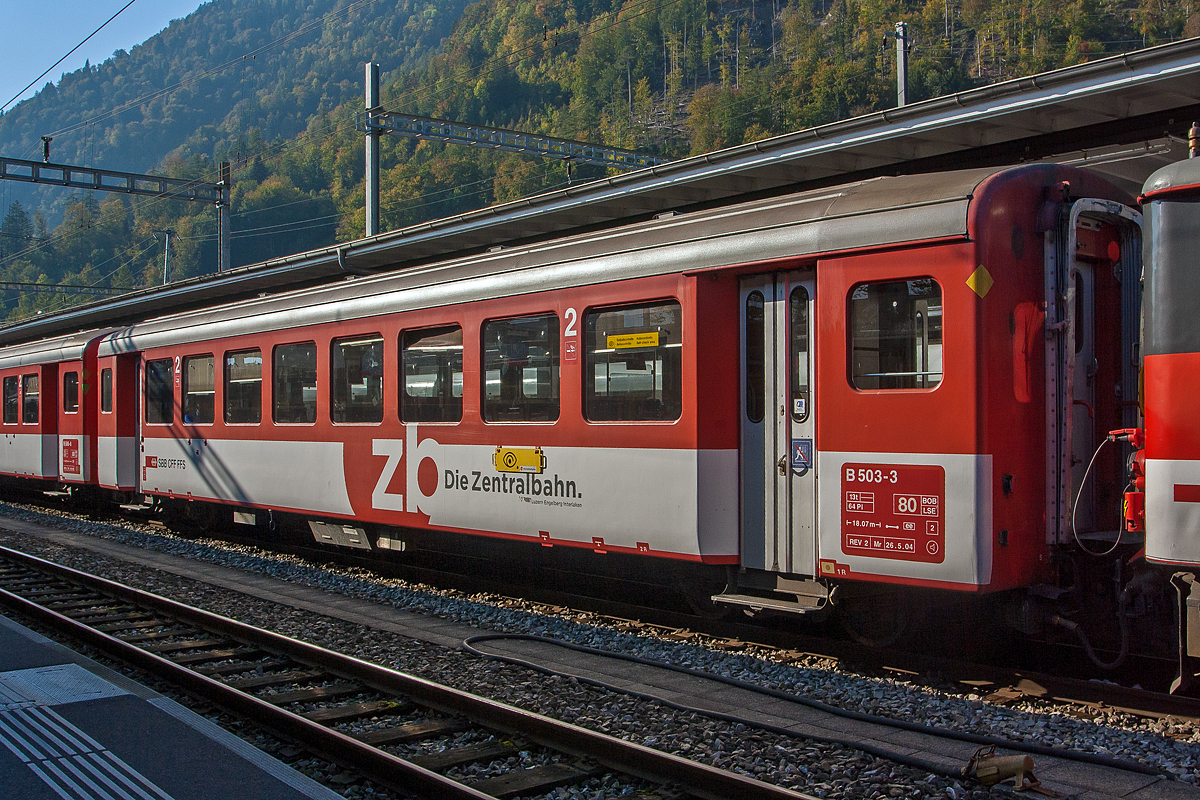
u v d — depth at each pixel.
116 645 7.01
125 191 25.22
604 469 7.94
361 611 8.86
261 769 4.75
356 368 10.62
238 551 12.86
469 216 13.52
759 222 7.09
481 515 9.08
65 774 4.67
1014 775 4.36
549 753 5.00
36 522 16.75
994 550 5.89
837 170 10.71
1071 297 6.18
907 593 6.79
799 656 7.01
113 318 24.95
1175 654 6.35
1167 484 5.27
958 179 6.23
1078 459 6.55
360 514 10.50
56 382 18.02
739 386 7.38
